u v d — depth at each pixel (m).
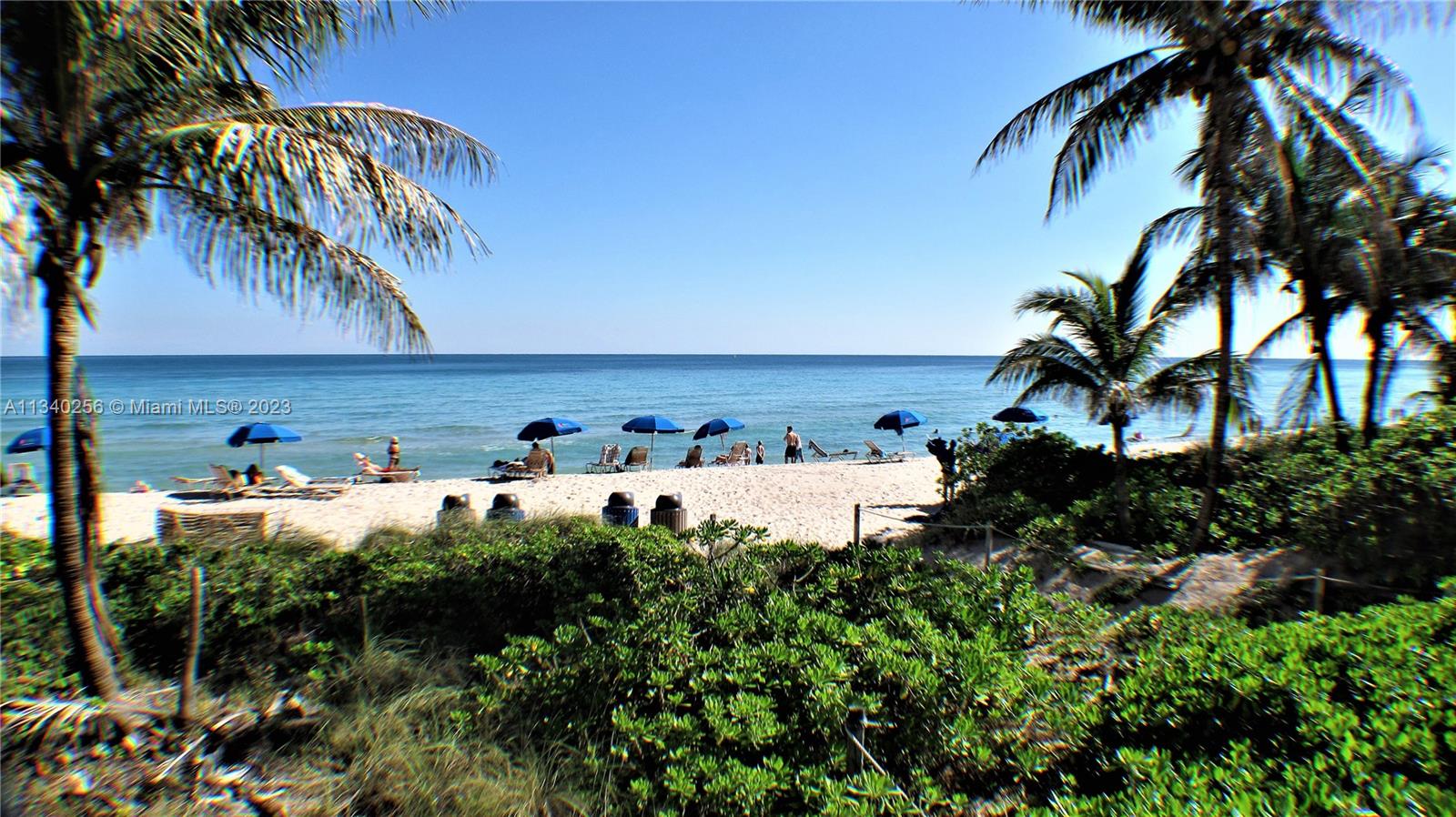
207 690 5.79
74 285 5.07
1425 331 11.70
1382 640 4.16
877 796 3.81
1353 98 10.55
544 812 4.15
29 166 4.77
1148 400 10.31
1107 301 10.71
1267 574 7.79
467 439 35.59
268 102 5.95
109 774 4.25
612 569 7.21
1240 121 9.72
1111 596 8.38
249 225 5.72
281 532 9.84
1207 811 2.63
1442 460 7.31
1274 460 10.55
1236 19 9.12
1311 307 12.62
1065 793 3.76
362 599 6.70
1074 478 12.17
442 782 4.31
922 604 6.49
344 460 29.06
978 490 12.89
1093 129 10.21
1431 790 2.51
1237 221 9.50
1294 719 3.41
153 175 5.29
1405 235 11.64
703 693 4.87
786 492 18.17
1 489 20.02
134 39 4.67
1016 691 4.73
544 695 5.12
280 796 4.18
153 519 15.30
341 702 5.48
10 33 4.41
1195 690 3.89
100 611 5.38
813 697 4.57
